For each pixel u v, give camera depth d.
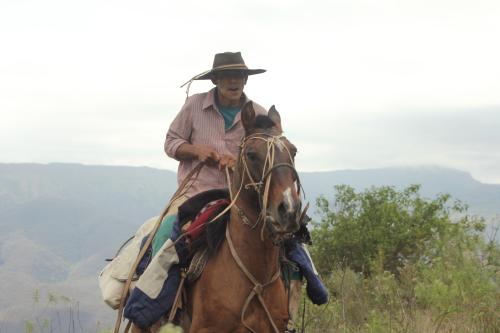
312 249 19.88
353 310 12.53
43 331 9.39
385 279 12.83
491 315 10.21
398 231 19.38
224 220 7.19
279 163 6.49
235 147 8.09
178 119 8.17
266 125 6.96
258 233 6.78
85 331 9.05
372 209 20.03
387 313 11.43
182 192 7.98
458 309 10.42
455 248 12.56
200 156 7.72
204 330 6.94
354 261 19.36
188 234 7.17
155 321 7.19
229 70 7.94
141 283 7.15
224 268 6.90
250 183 6.74
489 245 12.04
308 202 6.72
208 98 8.09
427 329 10.23
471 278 10.99
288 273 7.43
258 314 6.83
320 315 11.61
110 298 8.00
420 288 11.48
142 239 8.18
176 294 7.14
